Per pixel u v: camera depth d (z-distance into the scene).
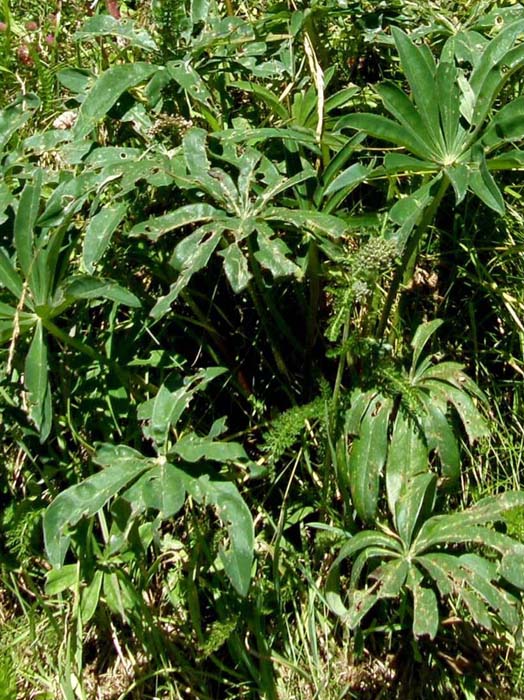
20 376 2.23
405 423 1.99
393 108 2.03
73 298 1.91
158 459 1.90
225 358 2.32
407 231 1.96
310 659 2.02
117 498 1.88
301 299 2.22
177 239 2.30
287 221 1.94
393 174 2.27
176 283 1.90
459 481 2.20
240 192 1.99
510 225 2.40
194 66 2.33
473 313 2.35
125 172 2.02
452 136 2.04
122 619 2.09
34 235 2.00
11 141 2.49
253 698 2.04
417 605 1.76
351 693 2.04
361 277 1.92
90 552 2.04
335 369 2.30
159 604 2.12
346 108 2.56
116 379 2.21
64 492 1.85
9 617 2.18
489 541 1.79
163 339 2.32
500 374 2.36
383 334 2.28
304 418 1.99
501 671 2.05
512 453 2.23
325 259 2.25
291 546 2.11
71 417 2.23
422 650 2.08
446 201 2.41
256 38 2.39
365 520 1.95
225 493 1.82
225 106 2.42
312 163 2.37
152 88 2.23
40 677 2.06
